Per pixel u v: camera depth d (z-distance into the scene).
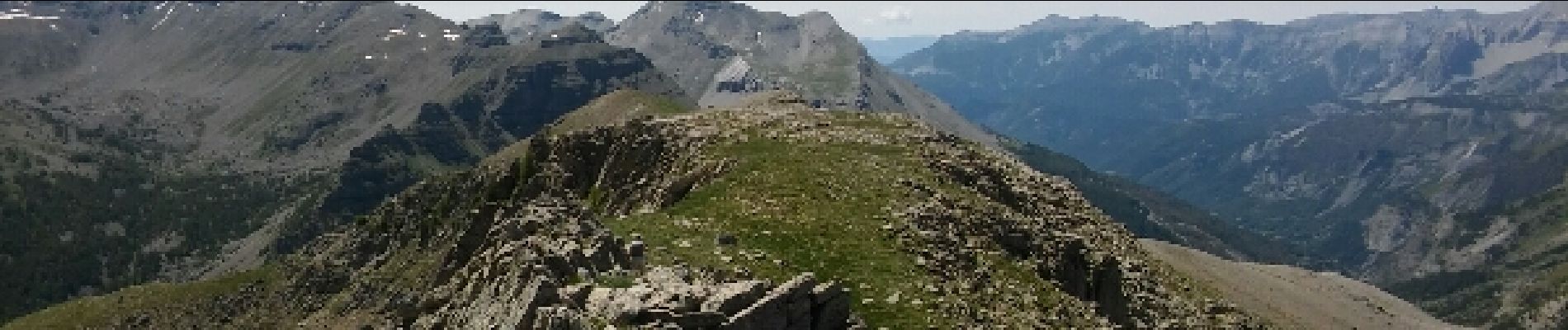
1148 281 74.38
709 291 40.84
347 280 165.75
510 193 123.38
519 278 44.53
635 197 85.75
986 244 61.06
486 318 45.06
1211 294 80.81
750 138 82.06
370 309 131.50
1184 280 82.44
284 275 189.38
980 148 96.44
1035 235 66.75
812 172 68.31
